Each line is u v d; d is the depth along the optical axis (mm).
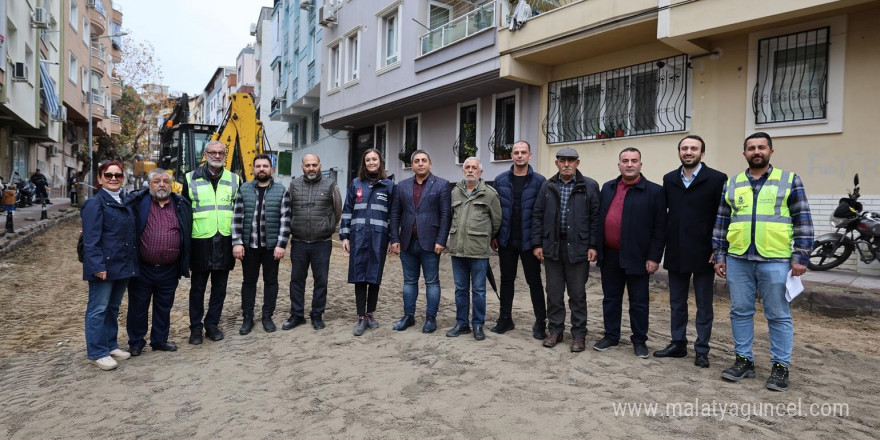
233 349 5934
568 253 5457
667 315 7160
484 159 14453
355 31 18094
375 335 6164
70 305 8156
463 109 15383
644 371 4852
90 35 32281
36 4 19344
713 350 5559
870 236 7797
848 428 3689
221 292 6406
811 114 8609
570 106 12227
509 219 5996
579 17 10477
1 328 6926
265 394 4582
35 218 17938
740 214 4590
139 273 5727
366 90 17297
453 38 13734
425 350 5547
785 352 4398
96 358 5410
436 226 6141
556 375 4758
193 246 6145
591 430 3676
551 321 5680
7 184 19219
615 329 5555
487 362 5098
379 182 6344
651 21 9531
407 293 6406
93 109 32844
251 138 13195
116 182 5508
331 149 23125
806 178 8641
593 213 5469
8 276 9984
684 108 10086
